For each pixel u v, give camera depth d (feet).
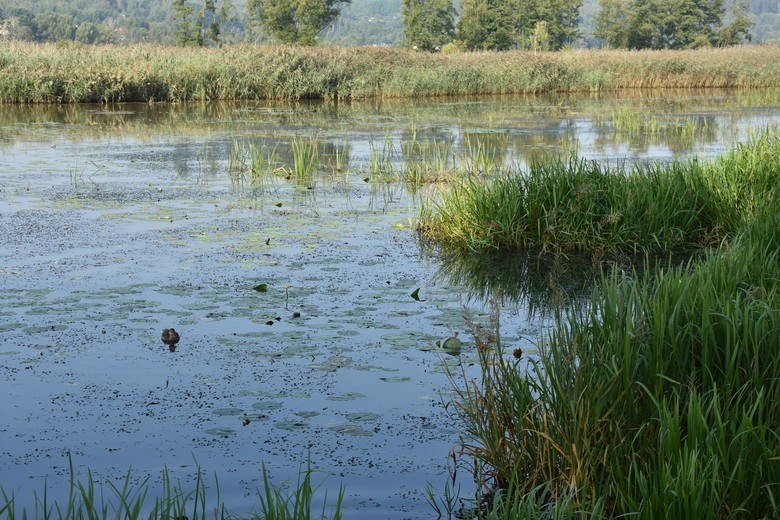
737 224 30.22
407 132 64.49
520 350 19.03
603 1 232.12
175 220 33.06
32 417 15.98
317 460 14.44
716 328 14.53
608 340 14.32
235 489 13.44
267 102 95.61
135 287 23.99
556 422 13.51
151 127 67.05
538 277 25.96
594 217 30.27
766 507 11.62
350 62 107.55
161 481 13.69
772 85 132.77
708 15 231.30
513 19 216.33
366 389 17.30
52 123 69.51
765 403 13.08
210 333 20.36
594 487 12.50
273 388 17.33
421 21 204.03
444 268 26.81
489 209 30.50
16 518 12.57
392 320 21.49
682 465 11.22
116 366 18.40
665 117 76.95
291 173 45.11
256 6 182.19
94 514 12.06
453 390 17.26
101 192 39.11
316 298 23.24
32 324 20.90
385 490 13.50
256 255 27.78
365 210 35.58
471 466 14.34
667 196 30.58
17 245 28.78
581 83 119.96
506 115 80.18
